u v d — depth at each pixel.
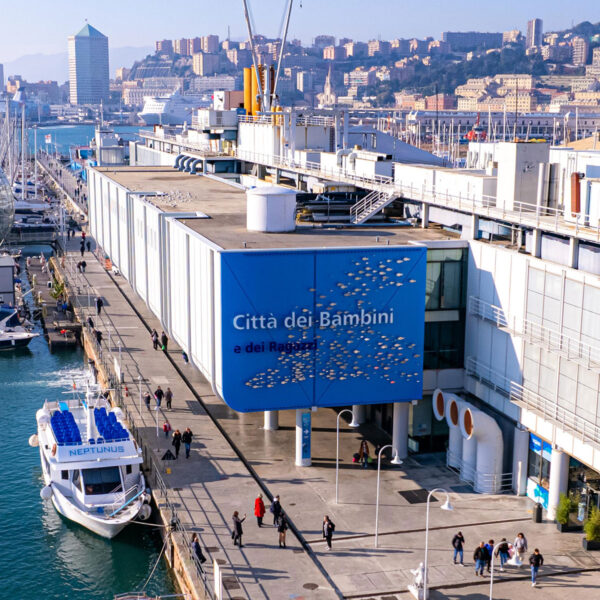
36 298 103.12
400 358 49.41
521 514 44.91
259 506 43.47
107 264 112.75
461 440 50.00
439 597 37.03
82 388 73.31
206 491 47.53
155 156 139.25
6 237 131.38
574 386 41.53
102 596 42.41
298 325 47.38
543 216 45.69
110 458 49.31
